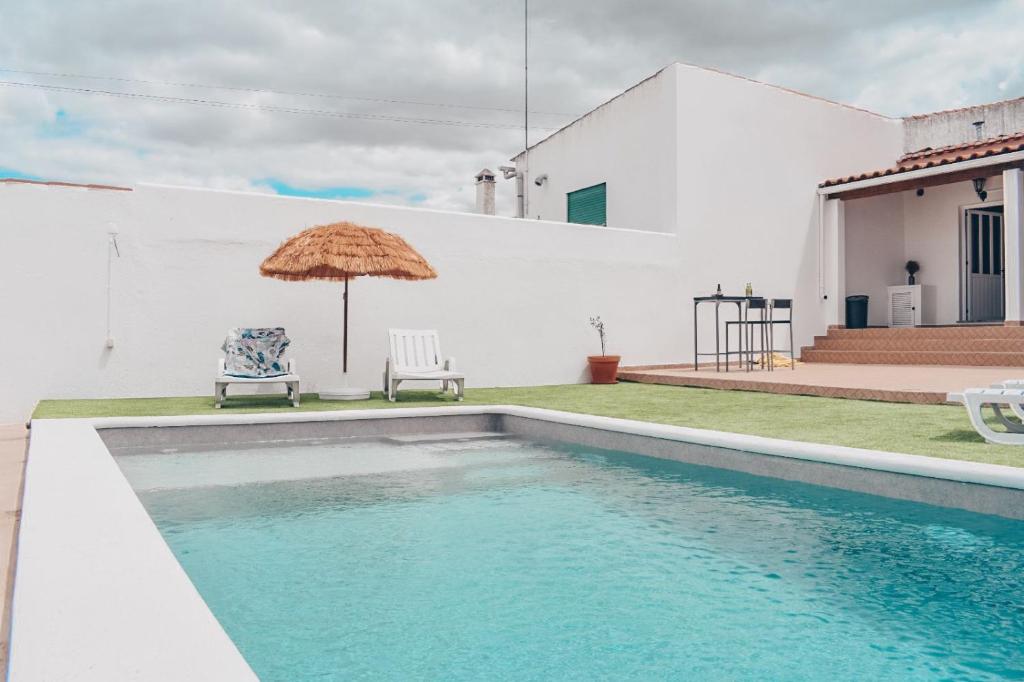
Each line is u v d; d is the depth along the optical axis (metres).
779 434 5.20
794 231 13.36
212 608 2.60
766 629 2.40
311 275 8.40
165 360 8.43
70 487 3.16
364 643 2.29
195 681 1.36
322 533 3.60
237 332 7.91
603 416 6.43
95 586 1.91
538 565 3.09
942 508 3.73
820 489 4.29
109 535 2.40
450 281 10.22
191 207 8.58
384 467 5.32
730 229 12.64
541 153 15.74
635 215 12.99
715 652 2.21
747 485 4.52
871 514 3.75
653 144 12.54
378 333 9.70
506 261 10.66
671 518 3.84
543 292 10.97
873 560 3.10
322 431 6.61
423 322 10.02
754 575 2.94
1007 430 5.00
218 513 4.01
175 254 8.49
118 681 1.36
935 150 14.28
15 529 3.25
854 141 14.30
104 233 8.15
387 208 9.75
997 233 14.39
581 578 2.92
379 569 3.04
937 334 11.02
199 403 7.69
